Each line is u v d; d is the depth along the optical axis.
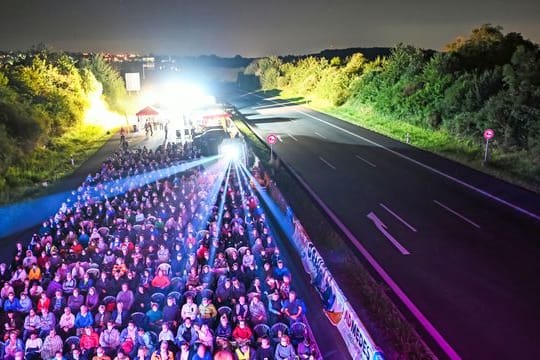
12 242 19.12
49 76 46.41
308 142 37.59
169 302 11.70
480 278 14.44
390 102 47.09
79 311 11.94
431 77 43.28
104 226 17.78
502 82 35.84
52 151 35.75
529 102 30.34
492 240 17.28
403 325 11.84
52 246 15.38
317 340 11.52
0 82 37.69
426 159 30.38
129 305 12.09
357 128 44.09
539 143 27.80
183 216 17.36
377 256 16.23
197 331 10.26
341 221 19.75
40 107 39.75
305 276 14.82
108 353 10.57
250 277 13.24
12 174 27.91
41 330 11.31
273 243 15.34
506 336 11.45
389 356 10.59
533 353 10.79
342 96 60.19
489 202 21.52
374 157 31.55
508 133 29.70
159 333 10.98
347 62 72.06
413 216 20.05
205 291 12.32
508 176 25.39
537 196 22.11
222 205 18.17
